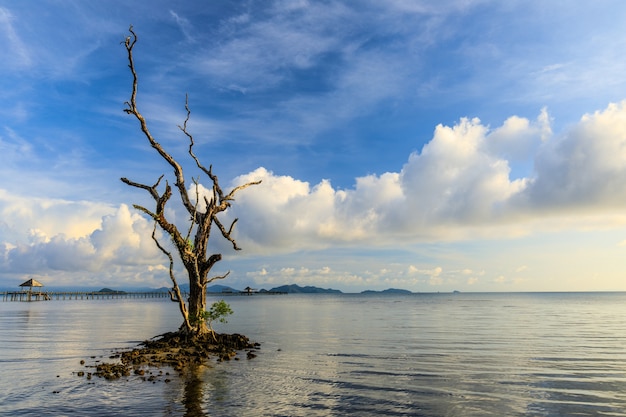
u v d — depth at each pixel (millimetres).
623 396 14180
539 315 61594
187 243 25281
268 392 14406
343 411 12398
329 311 77562
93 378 16281
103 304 110438
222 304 26234
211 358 21250
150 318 54562
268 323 47219
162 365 19000
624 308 86062
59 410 12281
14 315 59719
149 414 11945
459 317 57281
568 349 24938
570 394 14414
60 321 48500
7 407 12570
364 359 21297
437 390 14852
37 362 20094
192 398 13570
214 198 26594
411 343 28047
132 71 24234
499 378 16812
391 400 13578
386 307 97000
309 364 19781
